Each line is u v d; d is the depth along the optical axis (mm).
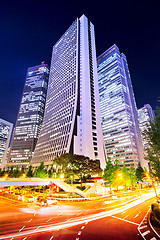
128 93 166375
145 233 14312
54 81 169375
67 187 52875
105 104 172375
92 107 124250
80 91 125688
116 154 142500
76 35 150875
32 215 24781
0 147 172250
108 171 59031
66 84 142625
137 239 12922
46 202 37031
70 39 162000
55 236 13969
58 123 132750
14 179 49812
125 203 34750
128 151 134625
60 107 139625
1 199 49281
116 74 170750
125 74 176500
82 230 15625
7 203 40062
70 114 121312
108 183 58969
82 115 116125
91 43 152000
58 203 39688
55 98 154750
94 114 123375
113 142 149500
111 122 159000
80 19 160375
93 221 19312
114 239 13000
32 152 184625
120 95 159000
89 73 134250
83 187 63625
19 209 31078
